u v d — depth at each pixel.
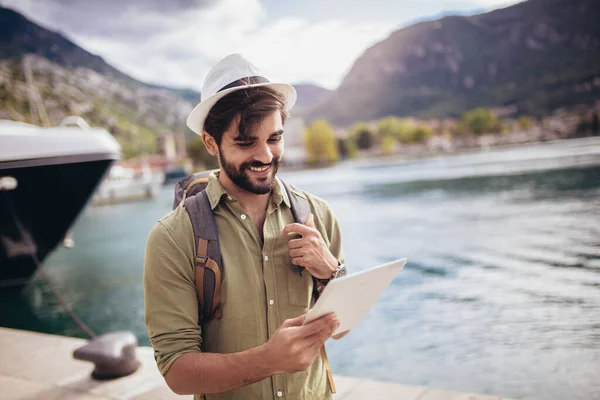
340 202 24.80
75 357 3.84
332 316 1.19
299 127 96.06
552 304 6.01
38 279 9.98
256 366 1.16
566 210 14.12
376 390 3.22
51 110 68.81
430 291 7.29
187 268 1.33
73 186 7.75
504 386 3.96
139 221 25.22
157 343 1.29
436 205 19.42
